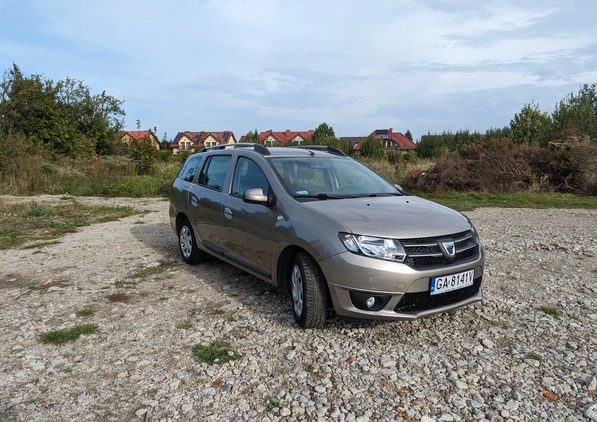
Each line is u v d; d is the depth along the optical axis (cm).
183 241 652
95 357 364
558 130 2002
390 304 360
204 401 301
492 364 345
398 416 282
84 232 924
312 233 388
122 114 4553
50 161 2300
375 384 318
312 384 319
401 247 363
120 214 1170
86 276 591
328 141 3522
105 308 472
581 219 1057
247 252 485
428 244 371
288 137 8788
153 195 1733
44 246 789
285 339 389
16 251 753
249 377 330
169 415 287
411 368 339
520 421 276
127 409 294
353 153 3353
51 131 2759
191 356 363
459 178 1622
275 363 349
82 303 488
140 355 366
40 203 1384
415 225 382
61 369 346
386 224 378
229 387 317
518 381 321
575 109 2042
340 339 387
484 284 540
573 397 302
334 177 496
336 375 330
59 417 286
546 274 584
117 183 1923
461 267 383
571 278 566
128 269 622
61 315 454
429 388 313
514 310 453
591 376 326
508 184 1620
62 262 670
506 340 386
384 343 380
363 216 391
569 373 332
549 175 1672
